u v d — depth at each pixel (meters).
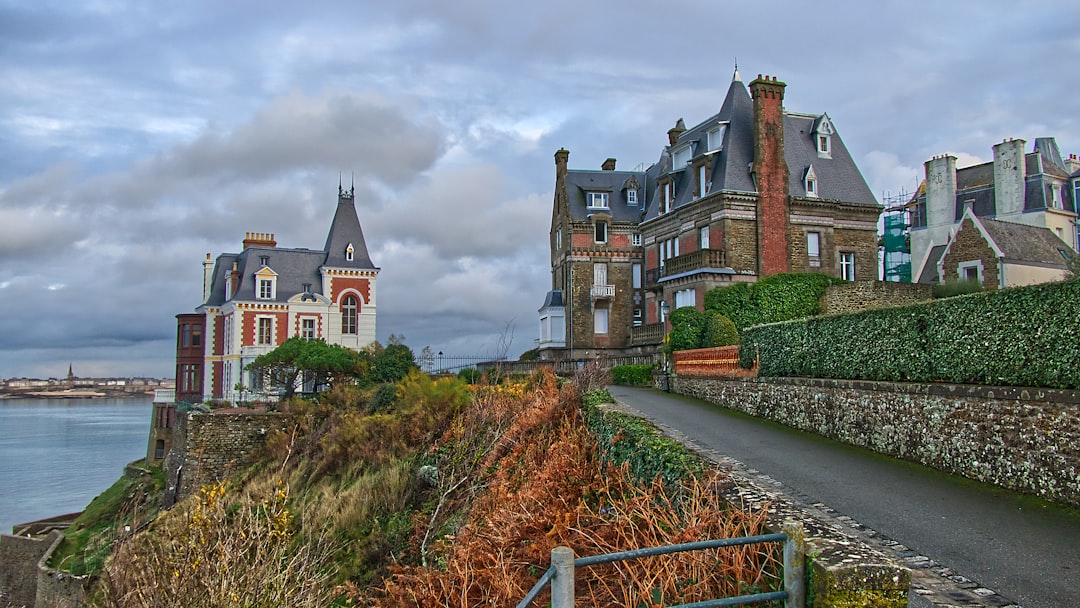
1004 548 7.77
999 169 45.69
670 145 50.94
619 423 12.50
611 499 8.95
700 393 23.47
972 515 9.09
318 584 11.09
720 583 6.07
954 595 6.48
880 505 9.59
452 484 15.56
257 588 8.68
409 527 14.66
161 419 40.81
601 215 48.28
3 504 36.31
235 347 44.72
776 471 11.76
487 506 11.95
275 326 45.81
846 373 15.73
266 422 30.62
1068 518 8.87
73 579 20.06
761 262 35.38
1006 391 10.70
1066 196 44.81
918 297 34.56
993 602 6.32
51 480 43.50
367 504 17.03
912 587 6.68
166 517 11.62
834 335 16.33
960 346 12.17
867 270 37.75
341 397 30.77
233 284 47.16
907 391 13.06
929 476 11.47
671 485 8.57
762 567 5.77
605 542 7.50
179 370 49.62
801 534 5.12
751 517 6.41
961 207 48.25
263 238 51.66
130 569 8.71
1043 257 36.44
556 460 11.45
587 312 47.50
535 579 8.01
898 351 13.93
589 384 18.03
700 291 34.75
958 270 37.44
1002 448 10.75
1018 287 10.98
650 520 7.31
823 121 38.91
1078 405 9.41
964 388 11.60
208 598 8.38
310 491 21.34
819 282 34.75
